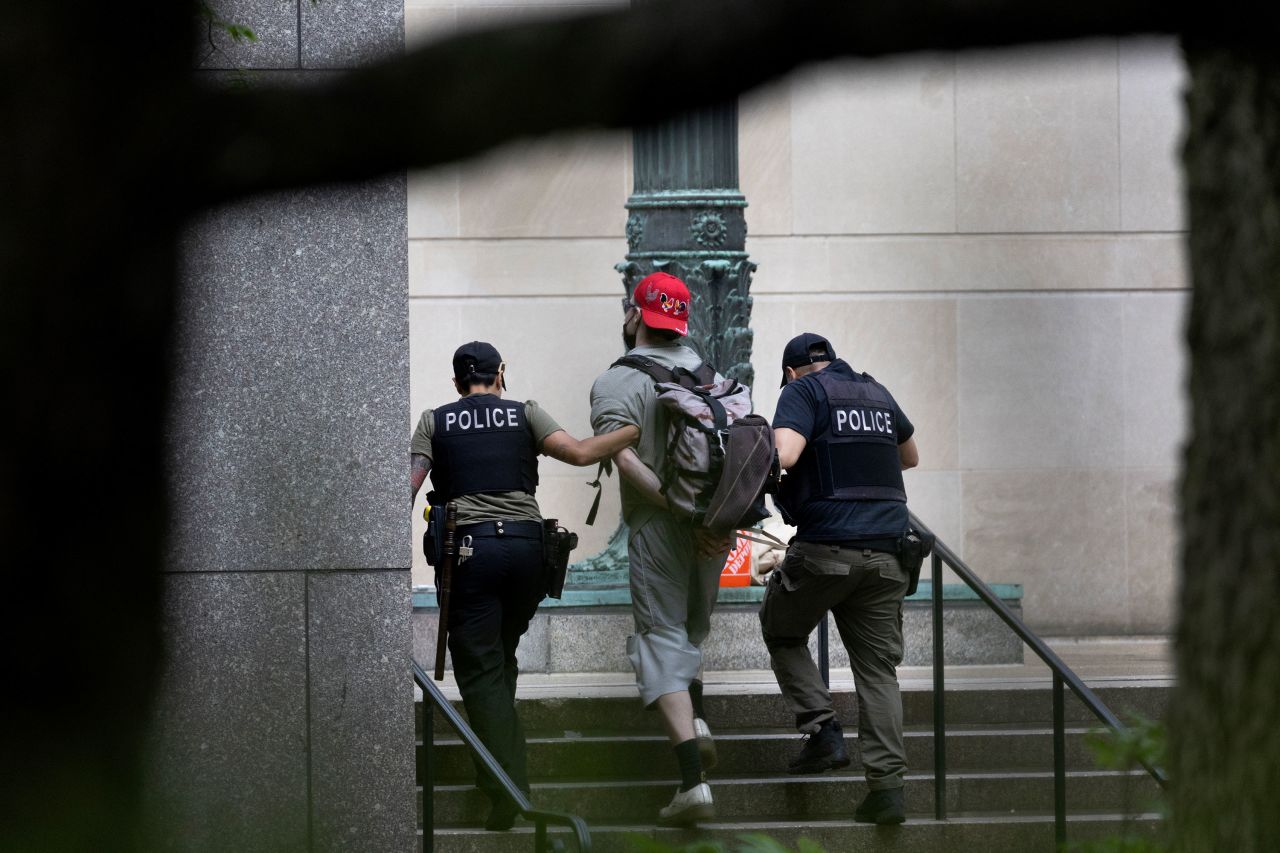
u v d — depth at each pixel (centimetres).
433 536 2195
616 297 4369
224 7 1205
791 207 4459
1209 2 301
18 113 335
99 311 347
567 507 4322
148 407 361
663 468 2142
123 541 366
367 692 1973
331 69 334
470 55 305
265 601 1970
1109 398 4491
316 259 1977
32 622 362
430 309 4362
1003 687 2769
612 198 4362
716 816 2352
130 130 334
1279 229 802
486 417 2225
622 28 297
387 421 1988
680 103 299
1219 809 841
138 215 339
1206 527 852
